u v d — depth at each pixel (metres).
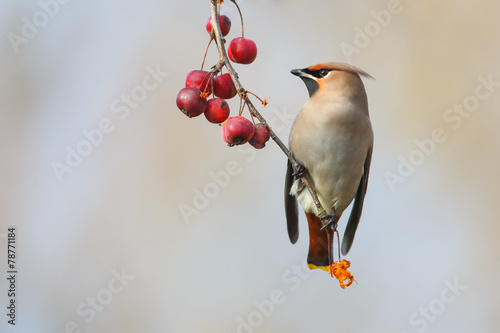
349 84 9.85
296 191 10.08
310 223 10.19
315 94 9.94
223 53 6.95
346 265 7.84
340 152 9.73
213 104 7.00
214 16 6.97
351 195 10.21
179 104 6.93
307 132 9.75
